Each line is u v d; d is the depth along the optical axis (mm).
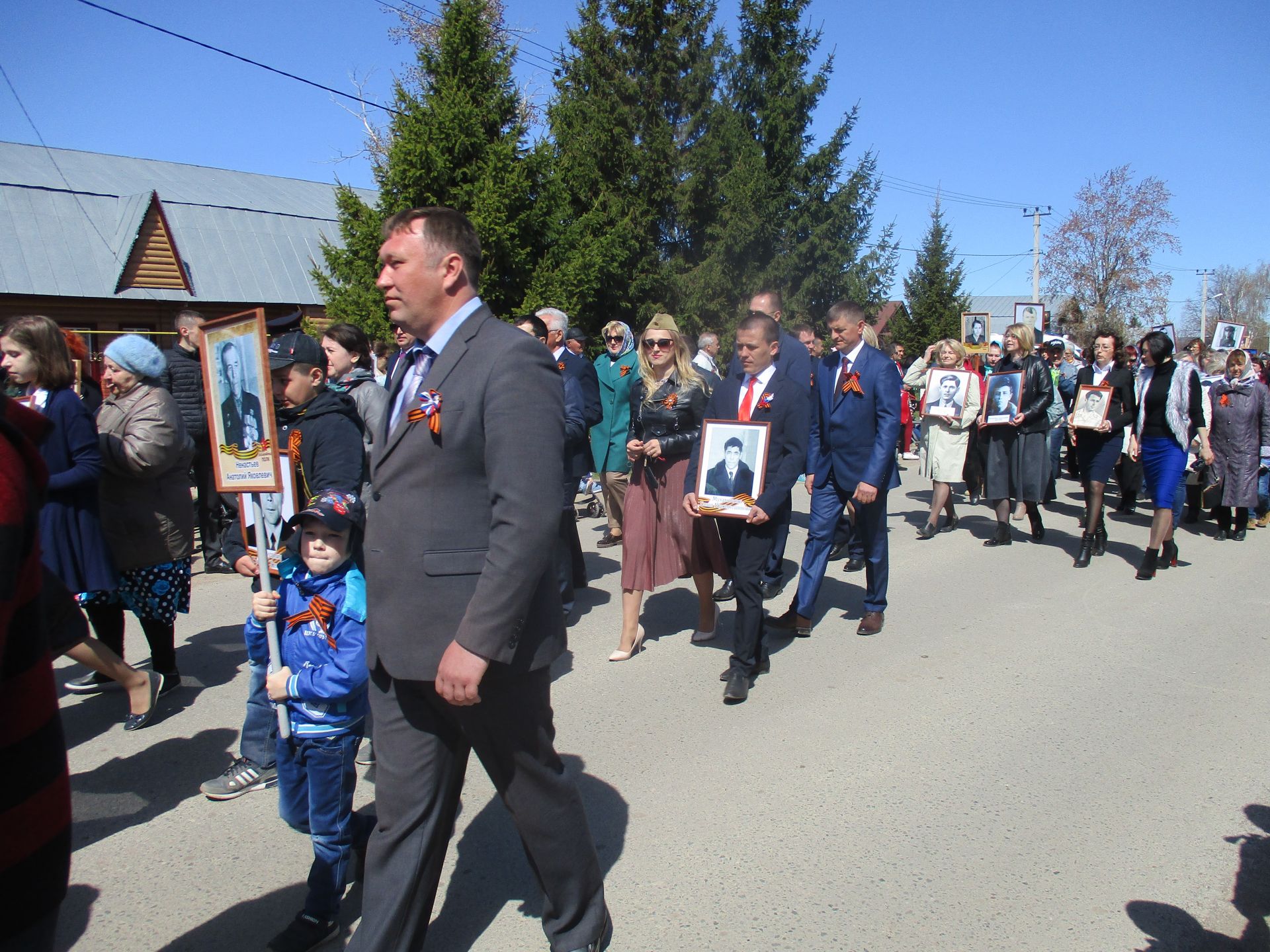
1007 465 8109
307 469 3426
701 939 2674
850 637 5504
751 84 25609
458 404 2156
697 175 22562
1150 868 3057
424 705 2293
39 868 1523
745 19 25766
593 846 2531
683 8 23406
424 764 2303
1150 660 5059
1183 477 6809
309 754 2619
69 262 16422
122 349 4211
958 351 8414
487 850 3205
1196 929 2738
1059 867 3061
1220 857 3127
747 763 3818
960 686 4680
